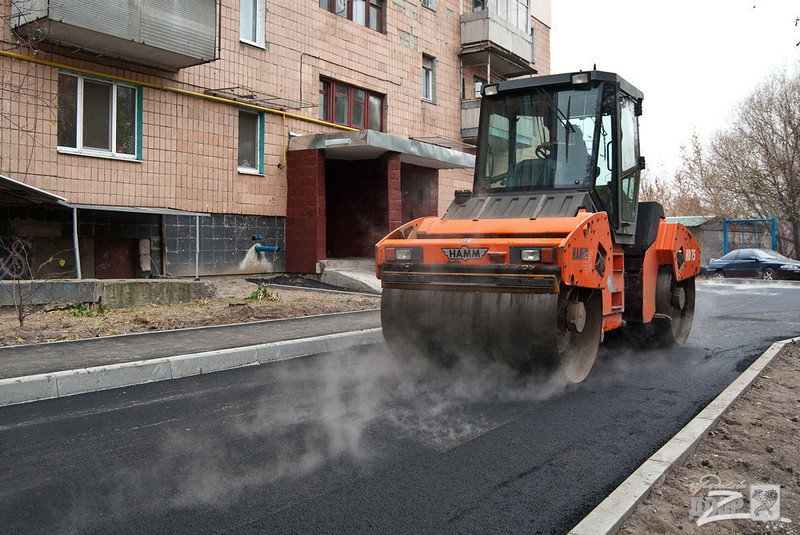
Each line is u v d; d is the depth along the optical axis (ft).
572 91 23.94
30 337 26.50
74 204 41.98
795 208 119.75
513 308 19.66
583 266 20.11
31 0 38.81
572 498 12.24
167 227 49.29
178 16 44.09
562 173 23.41
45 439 15.33
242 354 24.72
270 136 57.31
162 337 27.43
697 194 139.95
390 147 58.90
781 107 119.85
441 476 13.26
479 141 25.17
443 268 21.03
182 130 50.01
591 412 18.38
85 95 44.68
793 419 18.19
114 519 11.02
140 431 16.06
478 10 89.51
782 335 33.99
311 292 48.34
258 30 56.29
